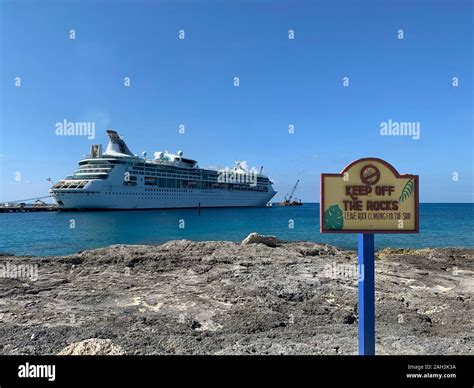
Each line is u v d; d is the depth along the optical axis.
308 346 7.55
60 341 7.95
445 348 7.36
